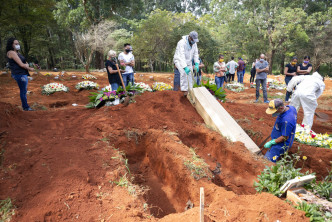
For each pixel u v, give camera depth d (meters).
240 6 30.64
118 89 5.57
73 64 31.72
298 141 4.70
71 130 4.16
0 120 3.90
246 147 4.07
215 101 5.00
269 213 2.27
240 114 5.94
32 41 27.62
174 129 4.48
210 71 33.34
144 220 2.25
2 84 10.26
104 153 3.48
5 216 2.23
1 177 2.76
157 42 25.69
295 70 7.89
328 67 39.59
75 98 8.96
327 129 5.83
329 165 4.01
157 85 8.61
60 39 32.81
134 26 28.31
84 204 2.42
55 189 2.59
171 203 3.28
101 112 5.01
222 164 4.03
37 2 17.94
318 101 9.66
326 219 2.16
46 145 3.48
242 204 2.48
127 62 6.82
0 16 17.28
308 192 2.63
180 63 5.25
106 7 23.11
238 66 14.34
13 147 3.35
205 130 4.54
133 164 4.07
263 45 27.55
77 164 3.09
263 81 8.40
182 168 3.29
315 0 34.62
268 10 27.72
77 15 23.69
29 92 8.80
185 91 5.55
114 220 2.23
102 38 20.39
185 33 24.08
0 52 20.27
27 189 2.59
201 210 1.97
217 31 34.03
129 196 2.63
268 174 2.98
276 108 3.66
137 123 4.53
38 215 2.25
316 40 29.31
